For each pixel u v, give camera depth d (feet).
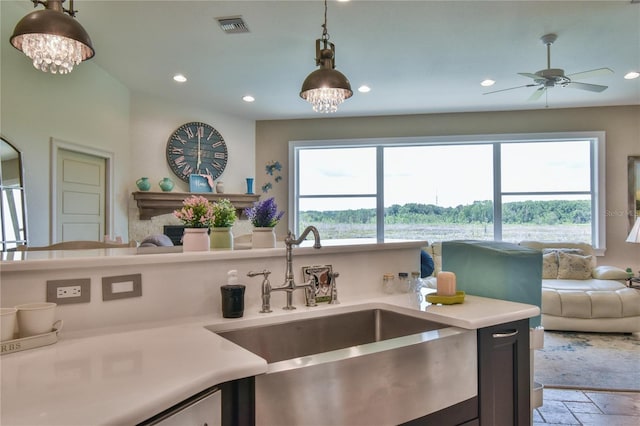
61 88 12.67
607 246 18.37
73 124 13.16
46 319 3.70
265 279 5.21
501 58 13.14
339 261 6.18
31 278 3.94
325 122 20.47
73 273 4.14
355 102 17.83
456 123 19.52
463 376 4.62
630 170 18.26
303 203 20.93
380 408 3.94
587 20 10.66
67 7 9.83
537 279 6.09
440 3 9.80
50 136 12.24
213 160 18.90
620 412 8.31
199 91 16.43
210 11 10.14
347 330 5.65
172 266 4.73
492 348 4.90
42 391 2.63
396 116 19.97
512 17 10.49
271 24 10.80
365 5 9.87
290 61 13.33
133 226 16.52
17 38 6.19
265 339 4.92
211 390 3.03
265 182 20.67
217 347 3.65
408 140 19.85
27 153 11.43
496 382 4.93
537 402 6.01
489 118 19.29
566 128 18.71
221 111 19.24
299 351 5.19
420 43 12.00
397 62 13.42
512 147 19.44
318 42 7.88
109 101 14.94
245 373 3.16
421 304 5.66
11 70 10.93
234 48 12.34
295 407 3.45
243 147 20.24
